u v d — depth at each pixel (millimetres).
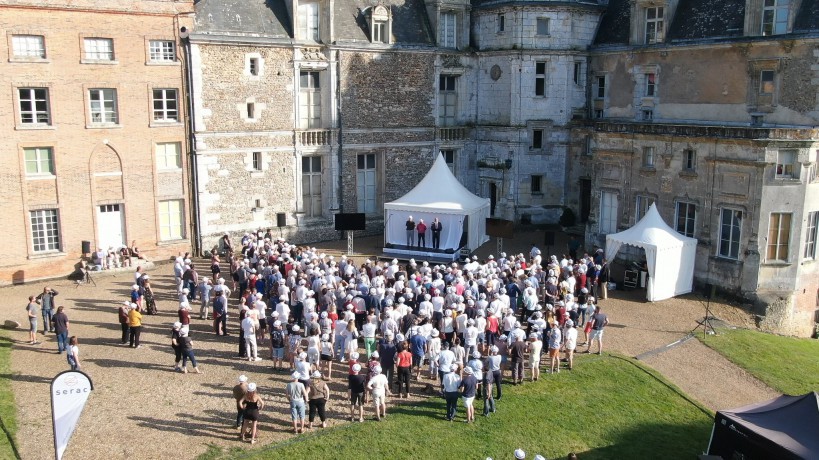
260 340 23984
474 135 42219
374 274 26953
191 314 26547
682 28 35562
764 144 27812
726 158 29297
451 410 19328
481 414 19812
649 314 27938
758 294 28781
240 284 27516
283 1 36406
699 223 30672
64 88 30250
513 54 39156
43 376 20766
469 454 17844
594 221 35938
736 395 21828
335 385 21062
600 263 30375
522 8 38656
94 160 31422
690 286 30656
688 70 35094
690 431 19547
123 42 31375
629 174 33844
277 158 36406
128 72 31672
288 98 36250
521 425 19312
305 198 38219
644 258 32656
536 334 21812
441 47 40438
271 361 22453
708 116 34406
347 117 38125
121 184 32250
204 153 34125
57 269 31000
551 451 18281
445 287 25125
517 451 16062
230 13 34469
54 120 30188
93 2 30312
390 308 22031
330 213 38562
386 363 20734
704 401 21344
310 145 37281
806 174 28375
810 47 29953
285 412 19250
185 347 20984
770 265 28766
